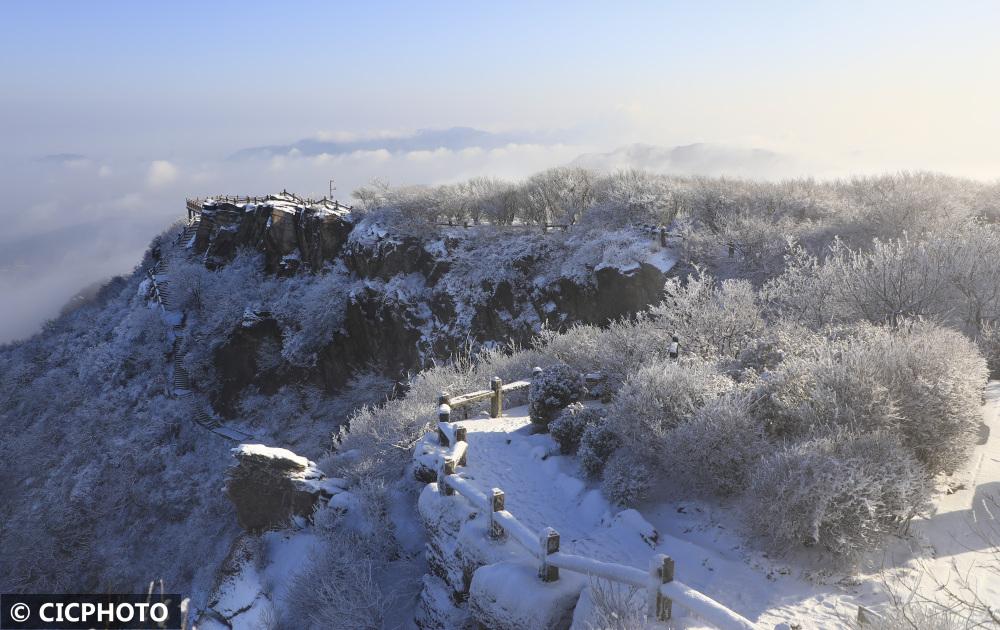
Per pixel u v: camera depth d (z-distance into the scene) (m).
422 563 11.56
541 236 32.38
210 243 48.72
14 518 34.66
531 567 8.05
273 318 39.16
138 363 43.25
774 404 10.18
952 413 9.01
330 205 45.50
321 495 14.32
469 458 12.61
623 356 15.50
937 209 23.42
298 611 11.81
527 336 29.83
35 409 46.19
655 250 27.52
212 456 35.62
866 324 12.35
